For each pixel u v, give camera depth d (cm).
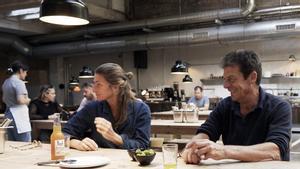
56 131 175
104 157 172
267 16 829
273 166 145
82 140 212
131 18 1031
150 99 1012
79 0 303
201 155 154
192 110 468
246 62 180
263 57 936
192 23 876
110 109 232
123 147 206
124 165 158
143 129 224
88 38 980
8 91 501
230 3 911
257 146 163
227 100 209
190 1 968
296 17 766
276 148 164
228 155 154
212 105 905
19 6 641
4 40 973
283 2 860
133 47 896
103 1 898
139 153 160
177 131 432
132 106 230
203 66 1012
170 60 1058
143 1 1023
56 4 286
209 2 941
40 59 1183
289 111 185
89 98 544
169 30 912
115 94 227
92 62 1178
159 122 470
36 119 568
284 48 910
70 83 1082
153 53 1084
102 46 934
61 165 156
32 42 1053
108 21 970
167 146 147
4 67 1104
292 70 902
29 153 198
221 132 208
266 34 746
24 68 520
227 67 183
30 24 975
